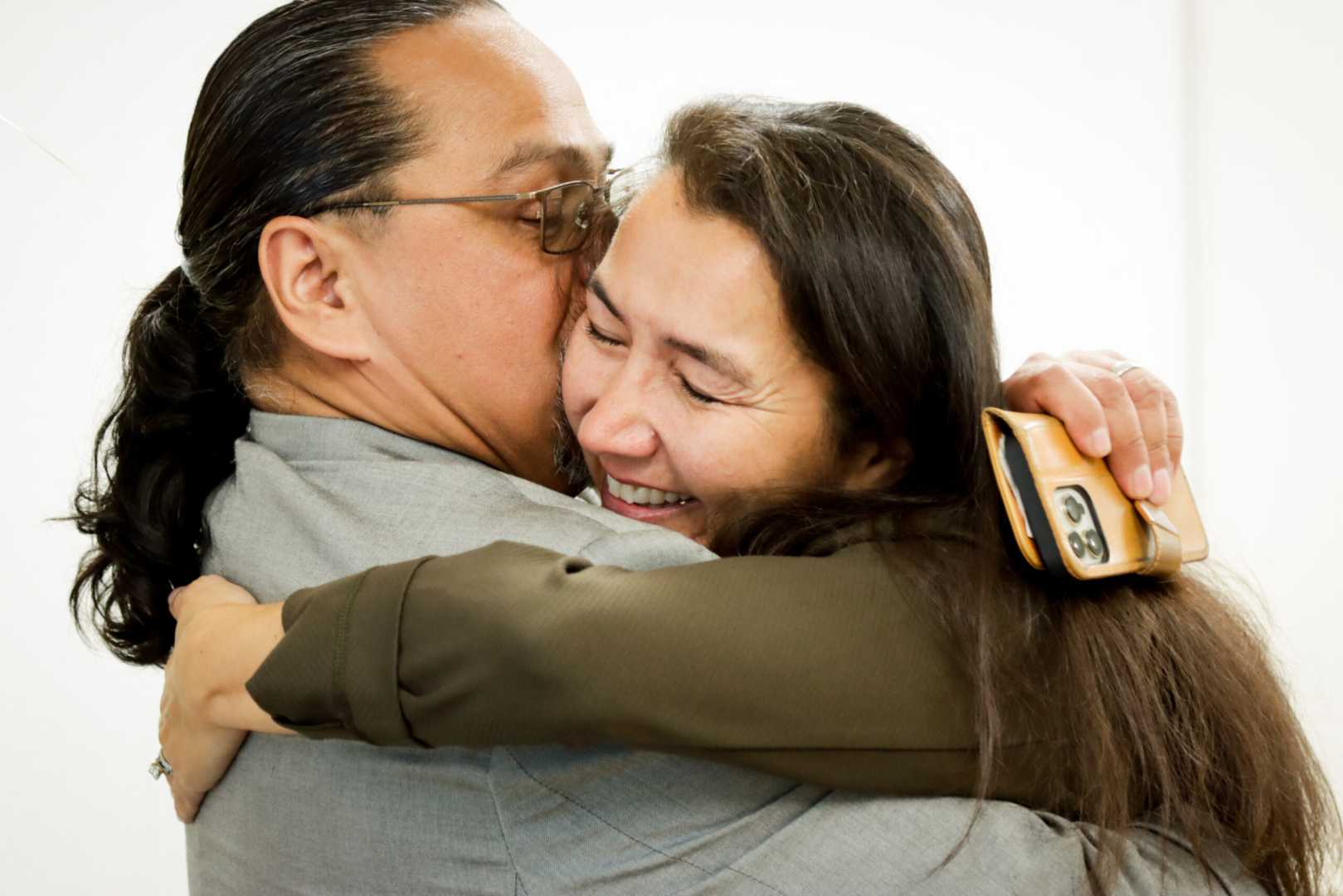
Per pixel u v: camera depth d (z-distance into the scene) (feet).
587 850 2.98
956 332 3.21
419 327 3.59
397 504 3.28
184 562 3.76
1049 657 3.01
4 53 6.36
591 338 3.51
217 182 3.58
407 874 3.10
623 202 3.83
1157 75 9.02
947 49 8.73
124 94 6.61
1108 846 2.93
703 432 3.25
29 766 6.48
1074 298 9.00
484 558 2.81
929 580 2.94
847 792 2.95
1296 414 9.09
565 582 2.73
